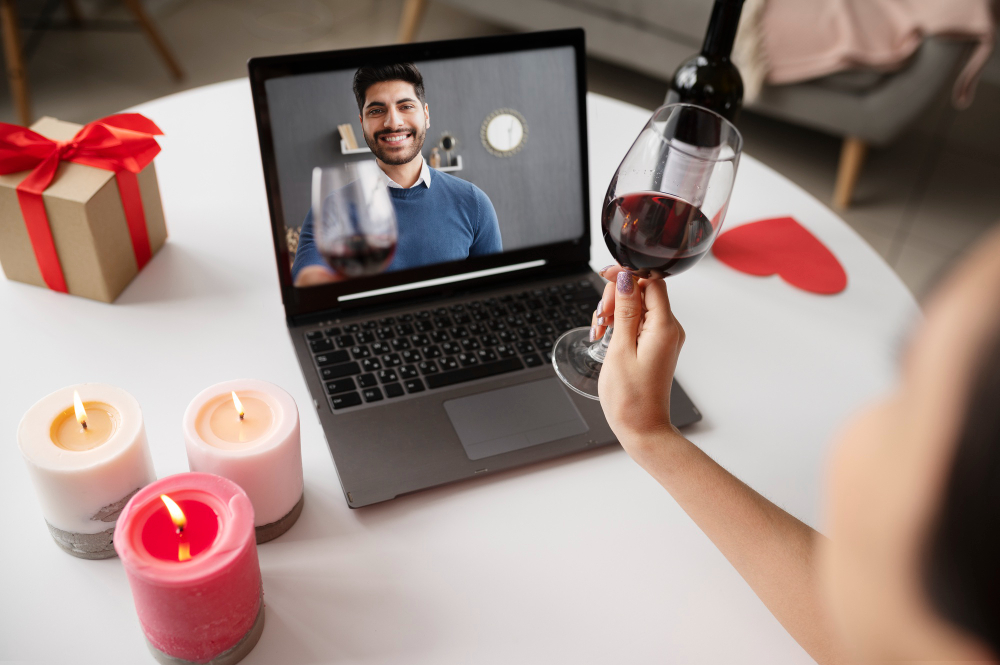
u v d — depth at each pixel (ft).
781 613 1.76
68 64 7.60
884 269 3.15
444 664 1.73
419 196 2.61
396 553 1.95
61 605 1.77
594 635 1.82
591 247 3.10
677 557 2.01
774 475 2.26
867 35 6.47
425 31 9.01
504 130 2.69
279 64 2.36
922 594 0.70
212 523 1.59
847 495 0.77
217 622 1.56
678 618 1.87
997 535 0.62
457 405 2.33
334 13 9.09
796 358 2.69
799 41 6.59
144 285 2.70
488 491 2.13
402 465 2.13
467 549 1.98
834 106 6.74
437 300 2.72
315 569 1.90
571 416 2.33
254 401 1.90
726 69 2.98
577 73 2.77
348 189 2.51
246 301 2.68
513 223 2.78
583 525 2.06
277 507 1.89
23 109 6.50
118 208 2.55
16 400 2.23
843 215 7.04
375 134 2.51
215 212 3.06
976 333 0.61
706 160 2.05
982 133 8.25
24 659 1.66
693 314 2.83
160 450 2.14
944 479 0.64
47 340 2.43
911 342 0.70
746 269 3.04
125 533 1.48
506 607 1.86
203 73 7.82
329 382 2.35
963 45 6.30
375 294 2.65
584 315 2.73
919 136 8.13
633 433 1.94
